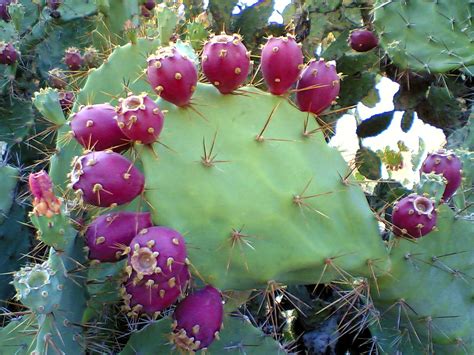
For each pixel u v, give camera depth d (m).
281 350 0.64
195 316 0.51
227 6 1.17
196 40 0.87
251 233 0.53
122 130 0.51
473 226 0.63
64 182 0.65
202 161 0.53
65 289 0.52
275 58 0.57
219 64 0.54
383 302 0.63
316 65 0.59
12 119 0.91
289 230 0.54
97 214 0.58
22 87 1.03
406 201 0.59
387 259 0.58
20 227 0.79
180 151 0.53
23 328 0.63
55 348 0.51
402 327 0.66
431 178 0.61
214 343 0.63
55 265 0.51
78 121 0.52
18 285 0.49
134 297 0.50
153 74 0.53
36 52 1.06
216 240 0.52
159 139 0.53
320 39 1.24
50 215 0.50
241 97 0.57
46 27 1.06
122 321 0.69
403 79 1.14
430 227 0.58
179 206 0.52
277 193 0.54
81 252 0.53
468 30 1.05
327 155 0.58
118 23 1.00
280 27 1.19
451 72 1.13
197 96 0.56
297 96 0.60
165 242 0.47
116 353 0.65
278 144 0.56
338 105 1.10
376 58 1.09
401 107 1.15
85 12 1.05
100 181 0.49
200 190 0.52
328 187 0.57
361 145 1.14
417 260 0.62
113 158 0.50
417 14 1.06
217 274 0.52
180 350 0.54
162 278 0.47
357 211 0.57
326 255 0.55
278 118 0.58
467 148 0.89
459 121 1.11
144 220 0.52
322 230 0.56
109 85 0.72
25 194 0.80
